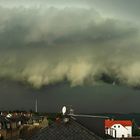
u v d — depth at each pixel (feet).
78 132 203.21
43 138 202.39
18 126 641.40
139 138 468.34
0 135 570.87
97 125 222.89
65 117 209.97
